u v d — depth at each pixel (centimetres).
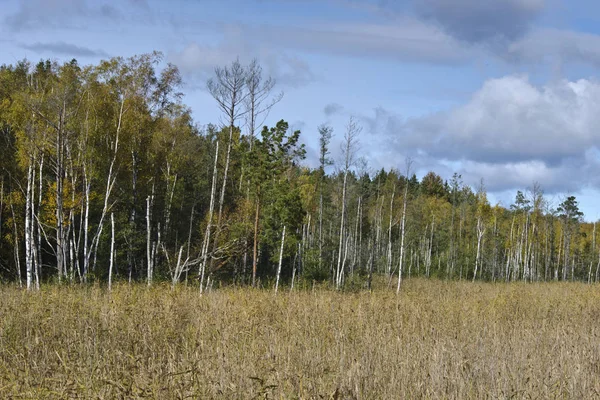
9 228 3325
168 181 3600
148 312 1130
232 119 2236
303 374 728
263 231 3297
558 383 770
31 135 2458
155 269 3225
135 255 3797
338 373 742
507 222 6962
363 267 5381
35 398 591
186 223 4194
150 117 2998
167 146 3334
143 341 931
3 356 837
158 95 2952
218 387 644
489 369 824
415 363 841
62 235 2478
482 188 6041
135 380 639
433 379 765
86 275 2516
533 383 770
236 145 3109
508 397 712
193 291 1795
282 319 1213
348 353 927
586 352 1009
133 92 2847
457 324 1312
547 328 1310
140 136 2992
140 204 3650
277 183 3216
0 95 2838
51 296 1317
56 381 635
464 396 735
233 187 3862
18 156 2739
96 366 716
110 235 3341
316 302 1453
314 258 3753
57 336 969
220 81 2197
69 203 2762
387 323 1248
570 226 6631
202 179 4194
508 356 930
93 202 3338
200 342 904
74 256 3506
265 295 1633
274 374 712
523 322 1397
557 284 4619
